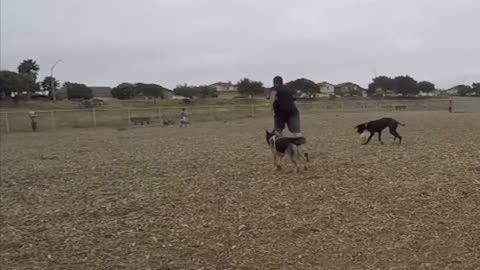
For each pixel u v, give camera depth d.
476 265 4.08
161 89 96.69
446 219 5.29
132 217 6.21
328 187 7.18
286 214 5.87
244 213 6.05
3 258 4.91
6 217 6.56
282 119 9.06
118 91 93.50
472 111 44.78
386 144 12.98
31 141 21.30
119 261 4.66
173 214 6.22
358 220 5.44
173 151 13.74
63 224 6.07
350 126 23.58
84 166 11.26
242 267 4.35
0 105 60.75
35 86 80.00
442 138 14.44
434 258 4.27
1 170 11.23
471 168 8.05
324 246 4.73
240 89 102.94
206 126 29.84
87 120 36.41
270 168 9.30
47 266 4.63
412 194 6.41
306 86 100.94
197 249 4.88
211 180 8.38
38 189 8.52
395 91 114.94
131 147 15.88
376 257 4.38
